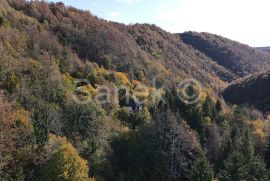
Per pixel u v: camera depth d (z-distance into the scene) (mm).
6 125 41500
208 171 66375
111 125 80875
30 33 136375
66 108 80125
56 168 54688
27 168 54906
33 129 60062
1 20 130625
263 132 100000
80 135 73938
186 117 92688
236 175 69250
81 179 55562
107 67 151875
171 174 72500
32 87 84250
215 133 83625
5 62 87688
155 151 73938
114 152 73375
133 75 152875
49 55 125125
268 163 86750
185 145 75125
